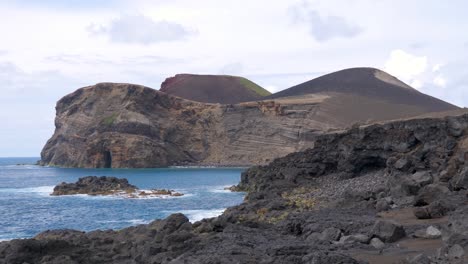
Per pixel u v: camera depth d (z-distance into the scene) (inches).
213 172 6840.6
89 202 3102.9
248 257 830.5
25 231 2011.6
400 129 2721.5
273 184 2881.4
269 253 874.1
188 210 2529.5
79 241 1179.3
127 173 6678.2
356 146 2849.4
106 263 975.6
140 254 980.6
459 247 737.0
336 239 1032.2
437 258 741.9
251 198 2568.9
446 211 1268.5
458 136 2410.2
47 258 977.5
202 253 928.3
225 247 962.7
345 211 1547.7
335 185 2571.4
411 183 1608.0
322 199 2126.0
